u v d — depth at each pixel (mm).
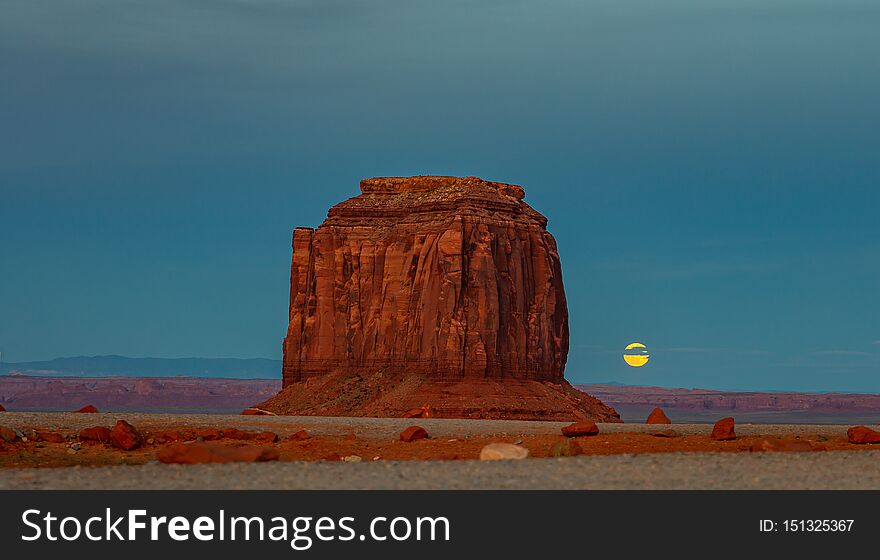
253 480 68375
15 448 110625
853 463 75938
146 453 111000
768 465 74562
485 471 71125
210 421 133750
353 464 74688
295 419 142750
